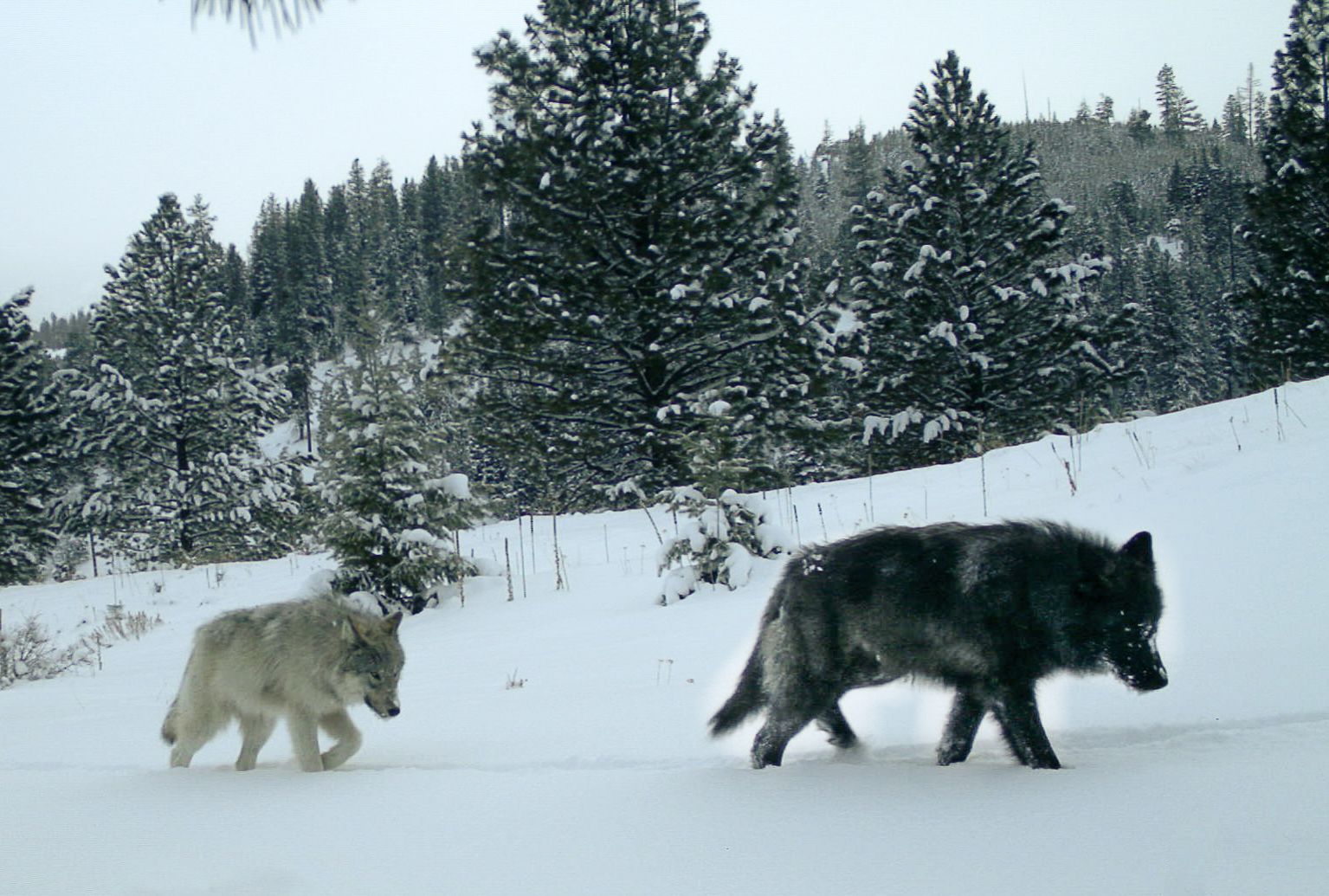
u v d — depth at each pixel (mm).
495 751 5352
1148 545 4223
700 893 2885
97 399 31391
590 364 23766
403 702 7469
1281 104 30578
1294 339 28125
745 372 23047
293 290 94750
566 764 4875
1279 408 12234
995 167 29094
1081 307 28922
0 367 33312
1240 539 7742
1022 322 27594
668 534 16312
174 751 5801
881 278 29625
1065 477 12297
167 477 32188
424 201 110000
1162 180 152250
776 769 4332
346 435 13984
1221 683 4859
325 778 4875
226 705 5781
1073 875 2748
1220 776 3455
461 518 14438
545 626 11000
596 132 22125
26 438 33156
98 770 5547
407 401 14234
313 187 121562
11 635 13422
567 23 22750
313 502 14844
